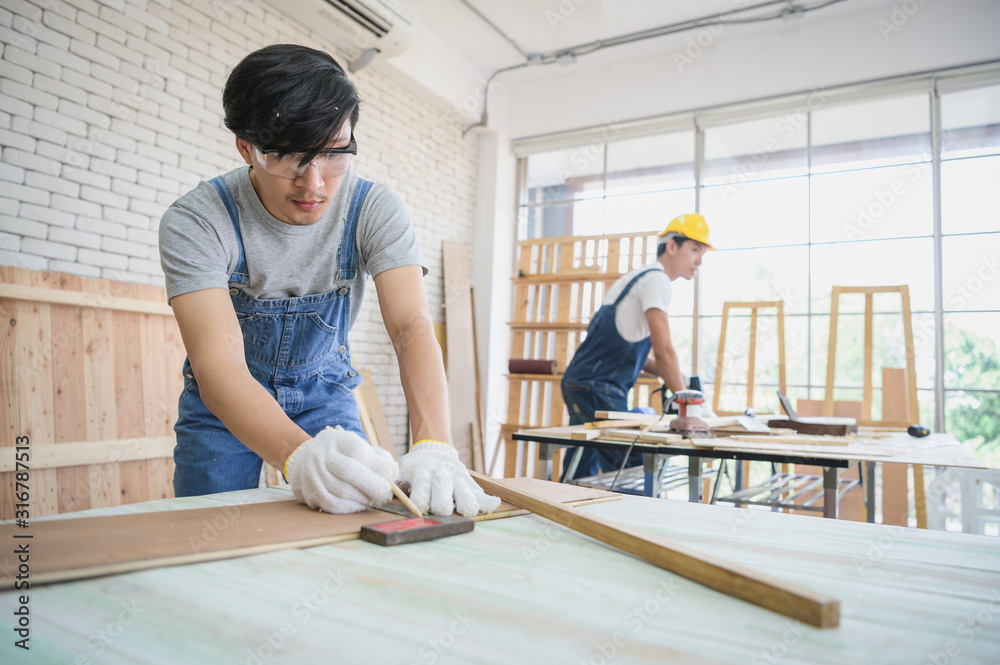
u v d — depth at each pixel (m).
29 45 2.97
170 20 3.57
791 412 2.56
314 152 0.98
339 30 4.39
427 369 1.19
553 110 5.84
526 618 0.50
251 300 1.33
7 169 2.90
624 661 0.43
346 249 1.35
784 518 0.90
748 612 0.53
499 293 5.95
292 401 1.42
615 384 3.09
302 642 0.45
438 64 5.31
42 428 2.86
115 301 3.16
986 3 4.28
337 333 1.47
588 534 0.77
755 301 4.45
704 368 5.16
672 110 5.29
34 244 3.00
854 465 4.01
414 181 5.35
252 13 4.02
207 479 1.33
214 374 1.02
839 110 4.77
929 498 3.36
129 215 3.36
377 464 0.88
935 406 4.28
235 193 1.23
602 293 5.30
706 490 3.80
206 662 0.41
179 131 3.61
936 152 4.41
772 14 4.71
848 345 5.14
